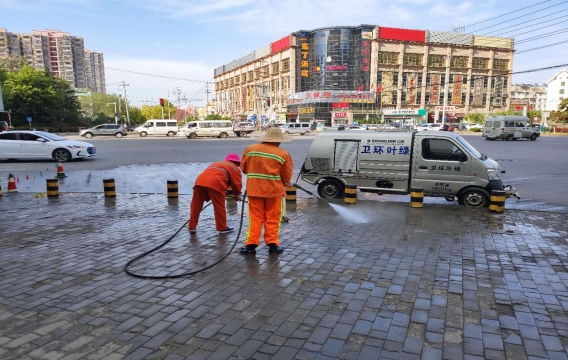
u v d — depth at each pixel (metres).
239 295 3.92
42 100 61.62
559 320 3.41
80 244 5.65
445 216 7.30
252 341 3.08
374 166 8.77
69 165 16.47
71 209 8.14
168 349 2.96
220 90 131.75
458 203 8.46
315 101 75.44
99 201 9.03
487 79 87.06
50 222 7.00
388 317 3.46
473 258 4.98
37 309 3.62
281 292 3.98
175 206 8.48
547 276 4.40
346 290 4.02
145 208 8.25
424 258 4.98
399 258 4.99
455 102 85.00
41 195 9.70
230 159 6.28
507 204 8.80
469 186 8.15
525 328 3.27
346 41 76.44
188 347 2.99
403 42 78.69
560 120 57.81
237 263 4.84
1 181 12.29
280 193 5.12
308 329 3.26
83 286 4.15
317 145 9.20
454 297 3.86
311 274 4.46
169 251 5.33
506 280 4.28
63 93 69.50
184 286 4.14
